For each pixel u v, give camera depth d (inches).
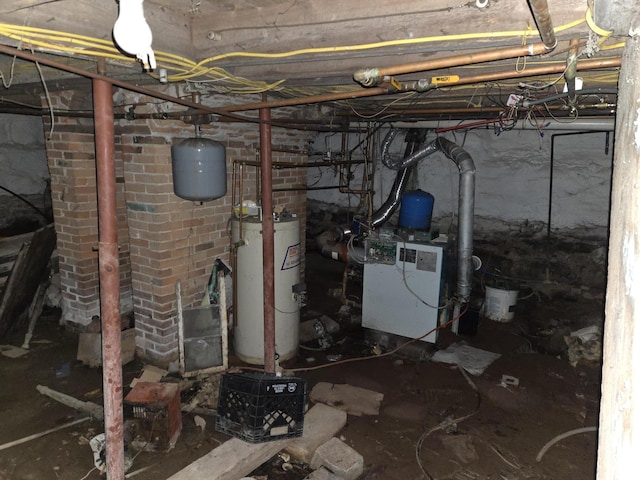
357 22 71.6
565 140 203.3
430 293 169.0
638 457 45.3
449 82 82.3
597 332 173.2
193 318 148.9
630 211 47.8
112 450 90.9
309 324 189.0
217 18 81.4
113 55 75.8
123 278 173.3
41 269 186.9
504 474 111.3
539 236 215.0
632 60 49.3
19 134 225.6
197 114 121.7
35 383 144.0
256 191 177.0
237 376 115.8
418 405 140.6
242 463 107.3
